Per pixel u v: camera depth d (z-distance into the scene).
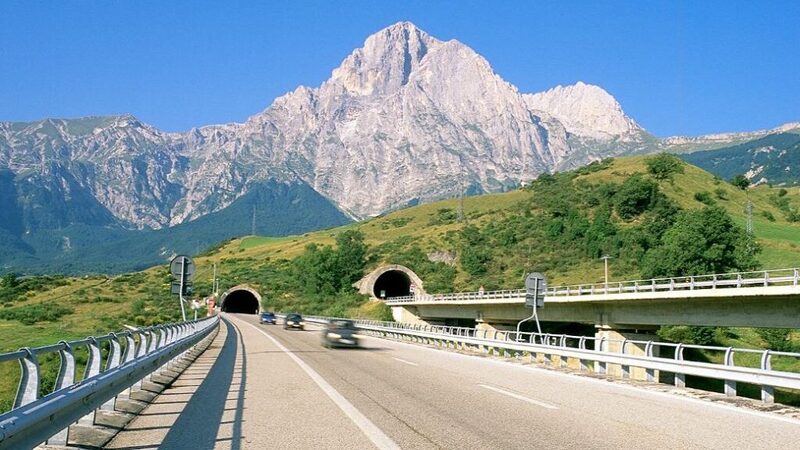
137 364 12.83
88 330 68.25
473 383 17.39
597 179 157.62
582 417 12.00
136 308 95.31
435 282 111.94
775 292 33.75
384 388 16.03
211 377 18.64
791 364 50.28
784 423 11.59
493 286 99.12
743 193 158.88
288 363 23.42
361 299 112.00
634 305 47.78
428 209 194.25
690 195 140.50
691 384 37.50
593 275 94.50
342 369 21.12
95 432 10.01
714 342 59.09
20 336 60.38
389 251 138.88
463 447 9.29
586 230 117.12
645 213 124.12
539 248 118.38
